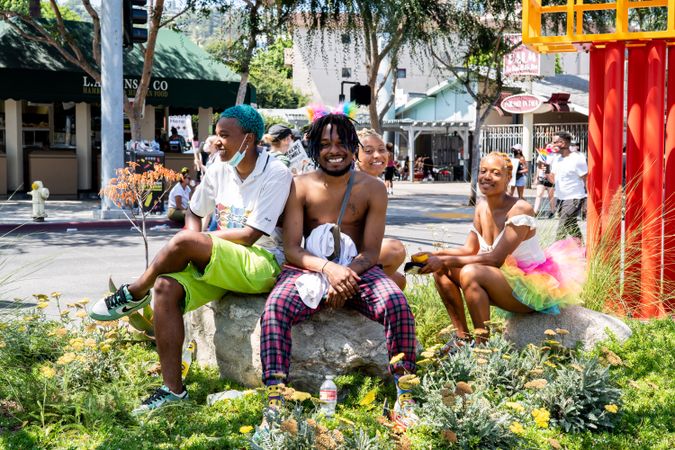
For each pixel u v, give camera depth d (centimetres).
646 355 523
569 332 533
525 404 426
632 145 675
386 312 427
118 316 455
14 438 393
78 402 432
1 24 2177
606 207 676
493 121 3922
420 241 1417
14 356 481
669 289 666
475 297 505
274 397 393
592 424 419
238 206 473
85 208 1961
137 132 1900
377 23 1936
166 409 428
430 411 397
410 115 4247
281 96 5116
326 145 458
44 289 916
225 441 387
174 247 432
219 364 484
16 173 2311
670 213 666
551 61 2848
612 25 1816
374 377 462
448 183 3878
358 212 468
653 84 657
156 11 1819
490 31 2230
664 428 429
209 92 2291
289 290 430
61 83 2125
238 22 2027
